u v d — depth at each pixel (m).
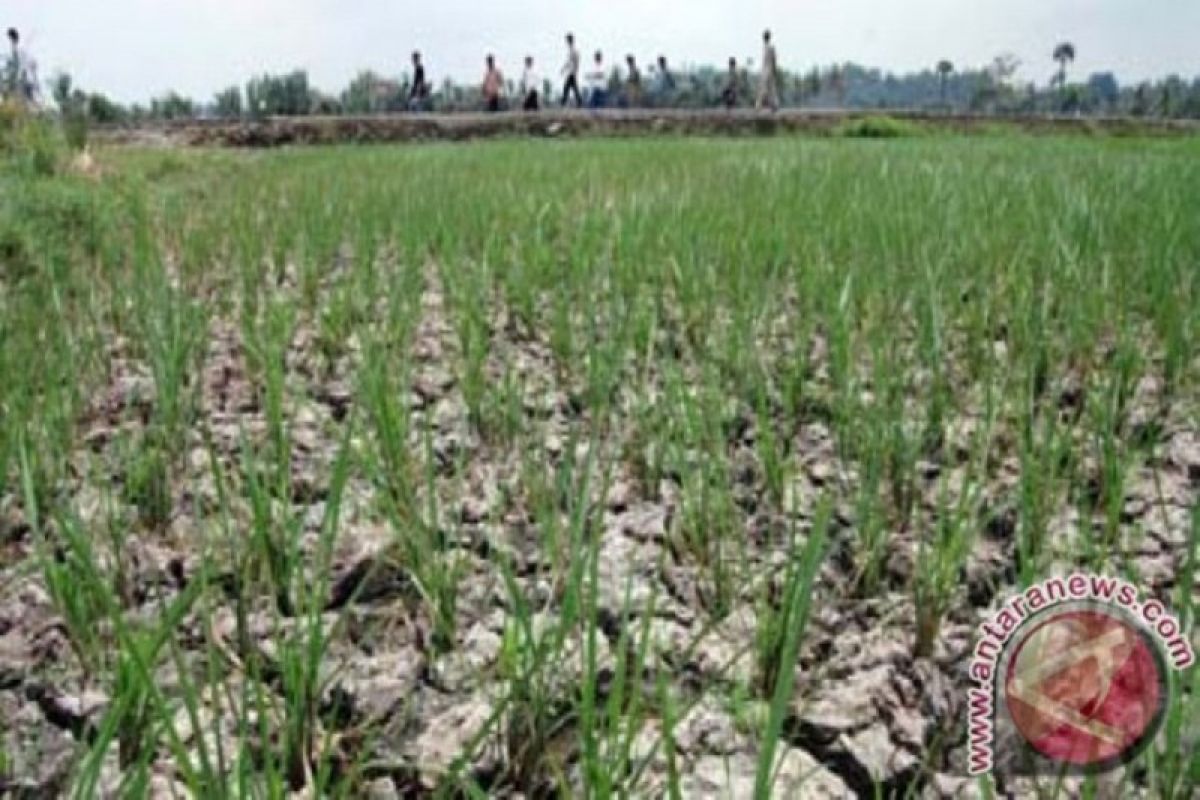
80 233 7.92
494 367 4.73
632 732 1.71
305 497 3.23
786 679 1.53
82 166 12.79
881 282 5.24
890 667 2.29
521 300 5.54
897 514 3.06
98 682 2.28
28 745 2.08
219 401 4.29
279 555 2.62
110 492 2.94
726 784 1.96
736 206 8.41
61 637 2.43
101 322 5.47
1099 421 3.35
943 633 2.47
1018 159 15.70
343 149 23.89
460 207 9.29
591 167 14.55
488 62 33.19
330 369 4.73
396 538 2.78
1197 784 1.82
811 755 2.08
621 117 31.53
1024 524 2.52
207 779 1.63
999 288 5.18
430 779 1.98
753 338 4.34
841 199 8.86
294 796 1.94
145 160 16.16
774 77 33.75
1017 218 7.12
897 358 4.21
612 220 7.16
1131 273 5.22
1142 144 24.27
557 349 4.64
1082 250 5.61
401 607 2.59
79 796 1.63
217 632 2.45
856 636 2.46
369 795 1.95
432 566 2.54
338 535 2.88
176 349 3.78
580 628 2.29
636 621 2.51
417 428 3.87
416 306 5.23
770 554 2.80
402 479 3.02
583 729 1.76
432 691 2.29
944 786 1.98
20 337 4.42
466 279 5.59
